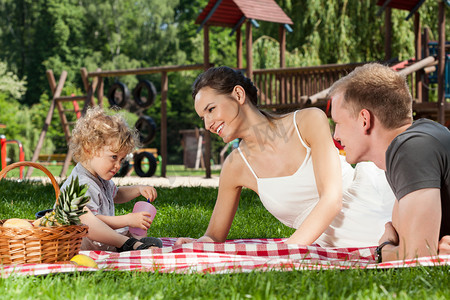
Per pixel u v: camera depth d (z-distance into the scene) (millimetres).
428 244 2145
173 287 2035
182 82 39375
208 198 6246
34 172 18297
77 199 2547
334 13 18406
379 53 18359
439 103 10023
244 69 11945
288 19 12156
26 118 30062
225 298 1847
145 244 3061
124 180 11695
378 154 2406
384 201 3039
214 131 2875
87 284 2059
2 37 40281
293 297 1848
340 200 2758
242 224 4441
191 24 42344
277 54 17891
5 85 33281
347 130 2416
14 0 40844
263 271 2195
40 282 2115
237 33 12227
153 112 41656
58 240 2477
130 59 42250
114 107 3824
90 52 41312
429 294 1844
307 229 2699
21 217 4695
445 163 2197
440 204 2168
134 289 2025
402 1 11250
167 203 5707
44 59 40312
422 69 10742
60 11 40250
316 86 11453
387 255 2416
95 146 3160
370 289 1868
